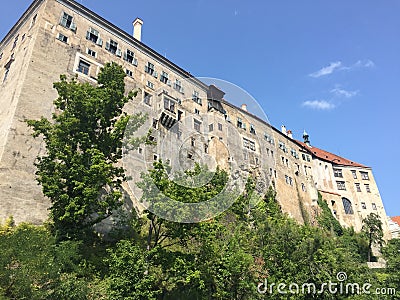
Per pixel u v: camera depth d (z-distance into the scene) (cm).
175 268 1716
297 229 2389
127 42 3562
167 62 3822
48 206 2336
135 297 1564
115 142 2161
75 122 2062
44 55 2839
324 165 6062
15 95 2633
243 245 2133
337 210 5606
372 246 4741
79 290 1523
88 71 3075
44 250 1560
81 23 3241
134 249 1708
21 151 2388
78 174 1948
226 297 1858
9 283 1405
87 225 2012
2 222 2089
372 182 6162
